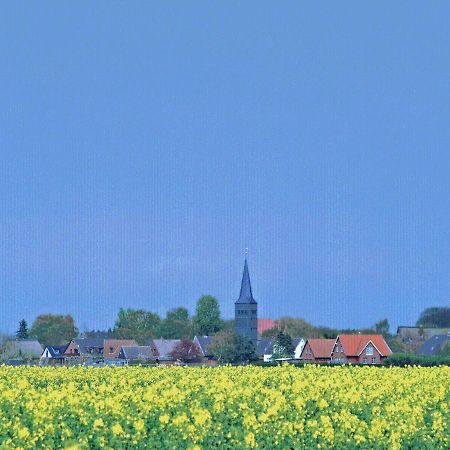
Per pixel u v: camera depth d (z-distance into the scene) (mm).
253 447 45031
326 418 48406
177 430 46844
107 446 44906
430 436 49406
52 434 46875
